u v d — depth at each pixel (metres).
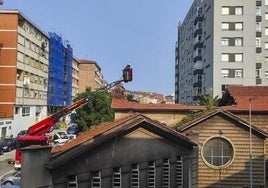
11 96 58.06
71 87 104.12
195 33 75.56
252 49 62.22
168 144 18.94
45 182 14.41
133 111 30.05
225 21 62.59
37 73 72.06
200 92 73.25
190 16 87.50
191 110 30.38
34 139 22.97
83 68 124.75
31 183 13.90
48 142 24.89
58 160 14.64
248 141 25.02
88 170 15.85
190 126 25.02
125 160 17.28
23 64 62.44
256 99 28.16
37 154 14.20
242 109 26.73
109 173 16.69
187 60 91.06
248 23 62.22
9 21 57.81
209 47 65.88
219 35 62.56
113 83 23.86
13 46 57.84
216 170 25.09
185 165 19.78
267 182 25.11
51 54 82.06
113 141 16.83
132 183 17.73
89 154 15.88
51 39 81.94
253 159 25.00
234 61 62.31
